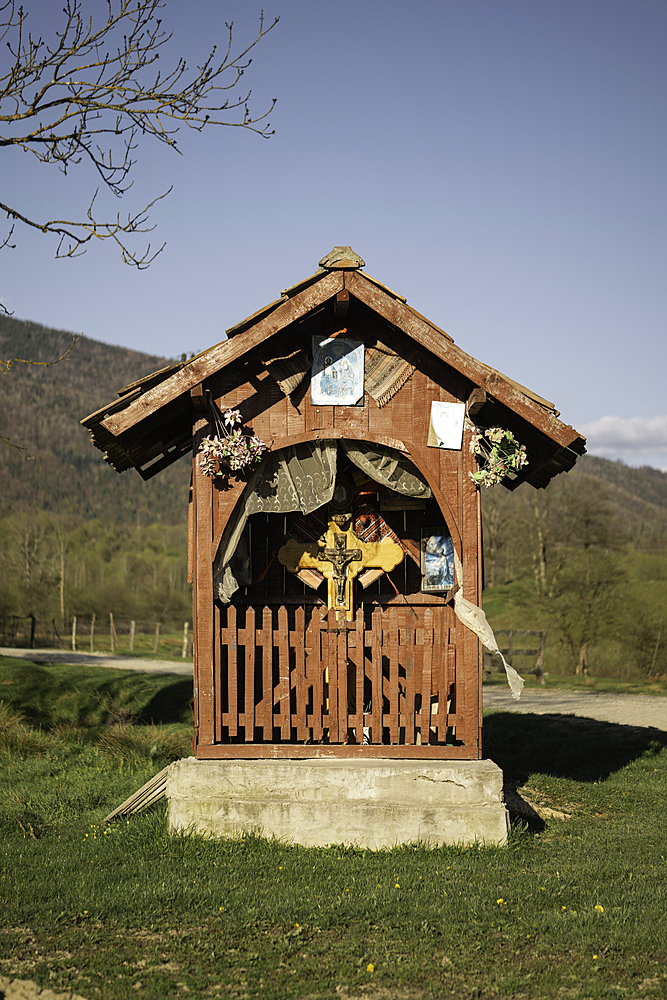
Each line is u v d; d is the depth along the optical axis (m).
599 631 31.12
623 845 6.98
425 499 8.07
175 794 6.67
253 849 6.38
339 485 7.78
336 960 4.66
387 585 8.59
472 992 4.30
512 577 47.47
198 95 8.21
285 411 7.01
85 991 4.27
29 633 39.03
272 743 7.07
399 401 7.05
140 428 7.12
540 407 6.77
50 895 5.48
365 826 6.54
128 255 8.45
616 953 4.74
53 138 8.25
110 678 16.25
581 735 11.58
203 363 6.61
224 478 6.98
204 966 4.56
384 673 8.03
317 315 7.12
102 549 73.44
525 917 5.23
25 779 8.80
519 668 25.81
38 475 137.25
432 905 5.36
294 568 7.74
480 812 6.55
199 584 6.94
